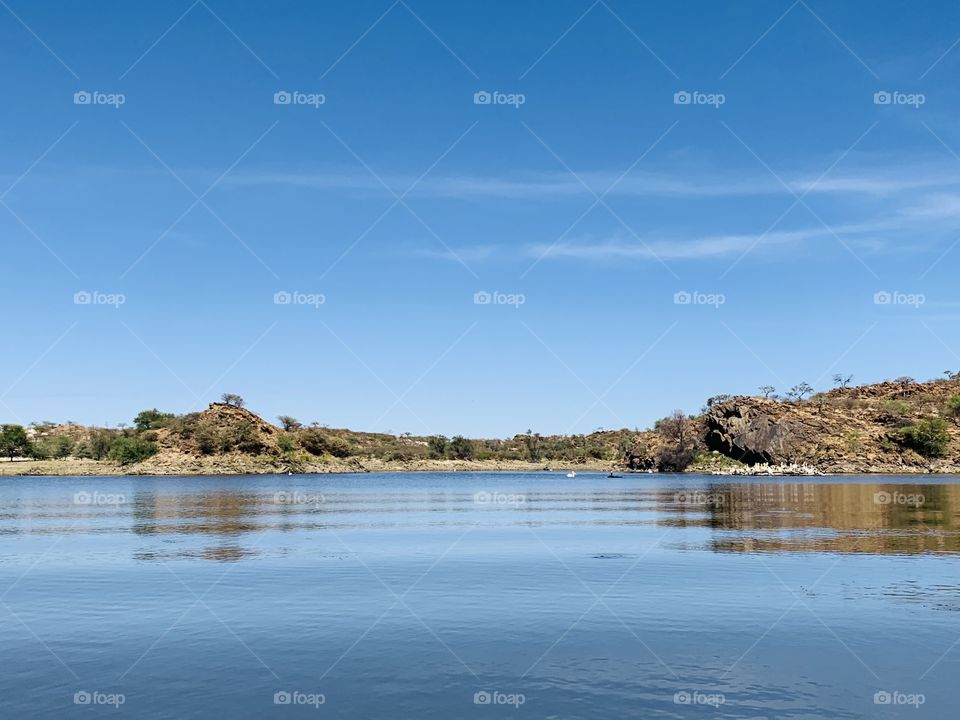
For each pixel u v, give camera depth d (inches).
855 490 5836.6
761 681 874.1
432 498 5017.2
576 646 1026.7
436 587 1467.8
